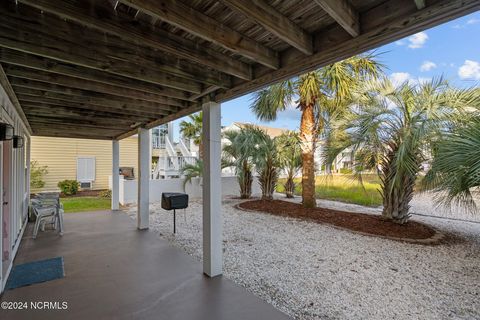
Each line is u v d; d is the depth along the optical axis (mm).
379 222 5234
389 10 1664
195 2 1710
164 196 5164
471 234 4750
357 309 2381
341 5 1632
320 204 8109
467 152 3344
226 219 6137
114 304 2424
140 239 4566
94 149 11406
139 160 5332
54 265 3332
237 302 2471
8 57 2197
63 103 3615
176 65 2492
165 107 4027
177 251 3938
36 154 10086
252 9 1638
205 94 3199
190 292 2666
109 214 6797
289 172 9406
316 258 3635
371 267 3320
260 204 7742
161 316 2234
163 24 1959
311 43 2076
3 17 1731
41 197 5094
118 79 2795
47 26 1846
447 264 3402
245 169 9141
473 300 2539
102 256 3693
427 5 1505
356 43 1837
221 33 1925
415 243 4230
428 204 7883
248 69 2654
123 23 1791
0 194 2625
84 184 11117
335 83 5703
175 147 14820
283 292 2688
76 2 1606
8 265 3064
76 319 2182
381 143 4660
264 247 4117
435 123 4133
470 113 3984
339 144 5082
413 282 2910
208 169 3172
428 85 4395
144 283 2861
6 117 3086
